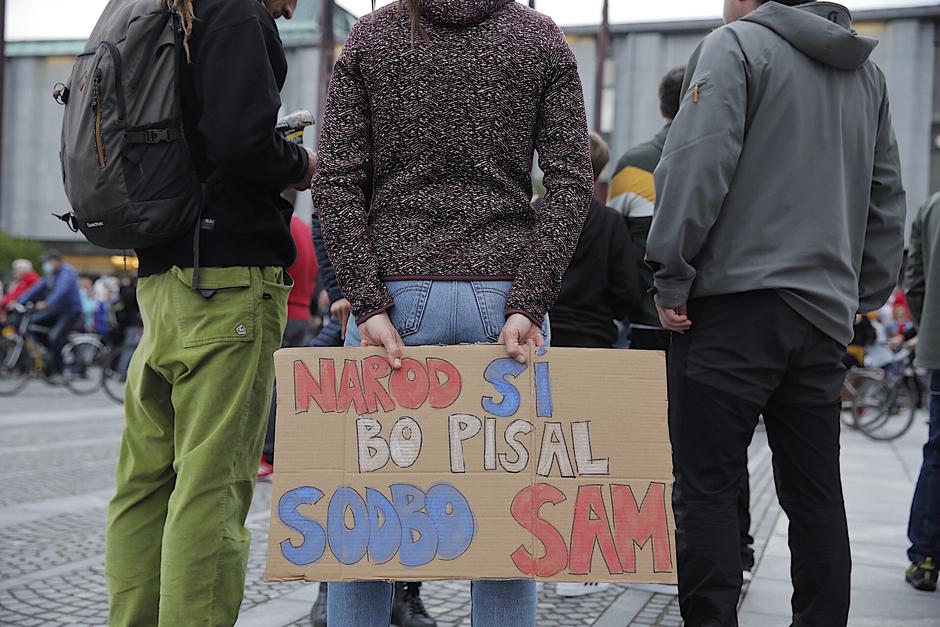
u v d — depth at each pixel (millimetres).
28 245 29625
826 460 2646
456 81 2016
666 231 2600
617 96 31281
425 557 1933
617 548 1945
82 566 3996
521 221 2082
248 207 2365
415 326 2004
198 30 2254
